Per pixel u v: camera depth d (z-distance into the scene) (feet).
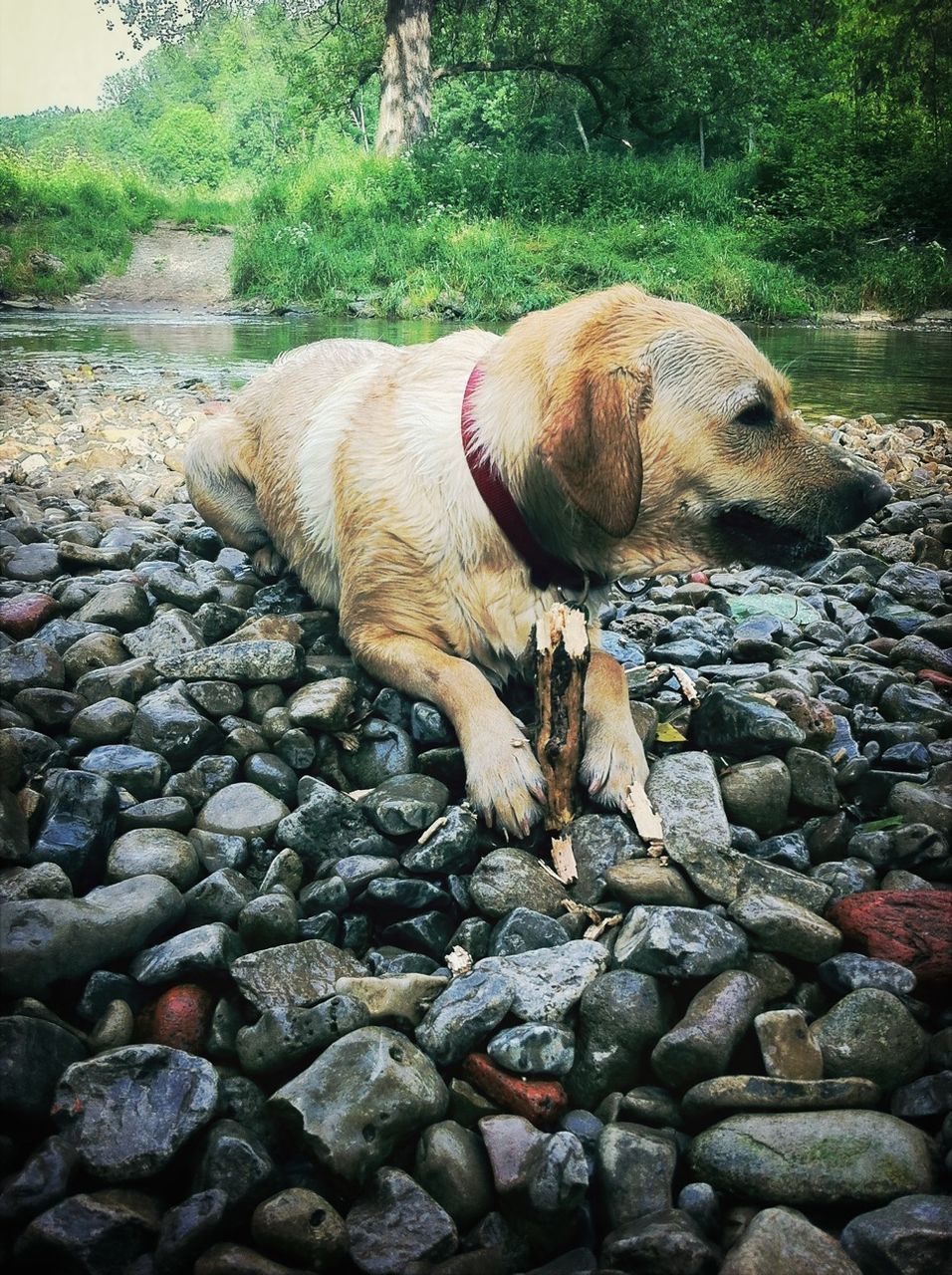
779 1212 1.38
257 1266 1.32
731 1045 1.63
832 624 3.36
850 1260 1.33
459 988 1.70
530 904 1.95
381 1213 1.41
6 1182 1.41
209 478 3.46
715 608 3.58
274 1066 1.62
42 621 2.97
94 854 1.99
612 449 2.10
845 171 21.34
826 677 2.89
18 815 2.01
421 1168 1.48
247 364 9.92
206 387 8.15
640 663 2.93
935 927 1.83
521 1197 1.44
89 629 2.85
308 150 29.01
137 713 2.40
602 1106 1.62
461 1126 1.56
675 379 2.19
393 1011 1.70
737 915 1.84
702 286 17.48
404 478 2.49
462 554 2.42
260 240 19.01
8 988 1.63
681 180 22.61
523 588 2.40
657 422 2.20
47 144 67.05
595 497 2.10
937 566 4.21
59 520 4.33
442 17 26.23
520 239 19.49
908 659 3.09
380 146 24.49
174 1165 1.47
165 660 2.58
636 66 26.21
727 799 2.19
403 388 2.65
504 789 2.15
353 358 3.28
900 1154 1.46
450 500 2.41
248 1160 1.43
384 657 2.48
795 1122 1.50
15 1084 1.49
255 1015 1.70
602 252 18.67
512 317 16.03
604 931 1.91
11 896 1.80
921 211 22.25
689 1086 1.62
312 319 15.74
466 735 2.27
